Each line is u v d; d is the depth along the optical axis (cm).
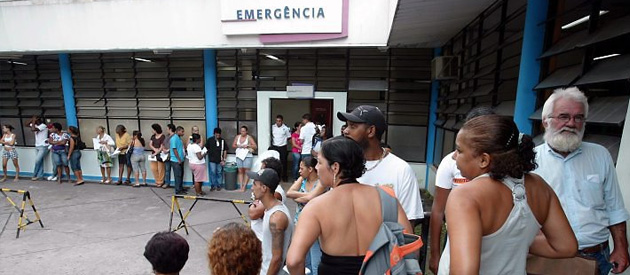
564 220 115
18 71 834
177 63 756
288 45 625
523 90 298
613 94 217
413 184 182
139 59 765
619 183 192
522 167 105
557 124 177
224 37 642
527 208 105
